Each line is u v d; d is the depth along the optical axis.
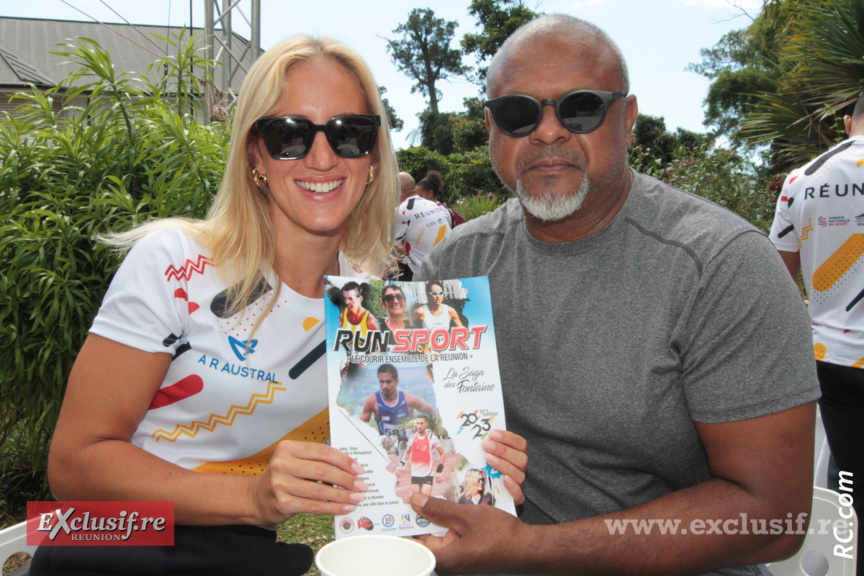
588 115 1.44
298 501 1.21
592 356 1.44
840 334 2.46
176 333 1.36
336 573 1.10
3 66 14.61
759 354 1.32
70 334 2.89
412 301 1.37
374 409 1.31
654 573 1.33
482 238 1.73
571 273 1.51
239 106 1.46
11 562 2.38
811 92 7.42
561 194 1.46
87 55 3.02
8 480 3.57
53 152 3.09
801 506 1.33
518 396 1.56
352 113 1.47
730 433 1.34
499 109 1.51
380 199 1.75
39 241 2.85
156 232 1.43
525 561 1.30
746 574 1.49
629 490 1.48
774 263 1.36
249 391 1.42
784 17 9.82
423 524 1.29
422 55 39.28
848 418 2.46
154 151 3.05
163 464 1.32
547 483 1.55
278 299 1.47
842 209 2.44
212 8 8.28
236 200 1.44
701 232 1.42
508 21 28.67
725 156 7.89
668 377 1.40
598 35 1.49
